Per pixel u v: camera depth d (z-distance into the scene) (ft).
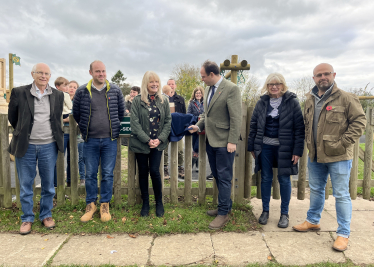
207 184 15.47
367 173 12.21
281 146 9.61
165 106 10.61
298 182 12.09
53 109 9.57
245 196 12.29
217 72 9.91
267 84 9.76
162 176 12.03
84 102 9.93
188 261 7.77
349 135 8.17
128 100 20.49
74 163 11.42
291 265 7.55
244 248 8.50
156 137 10.39
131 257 7.96
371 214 11.09
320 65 8.59
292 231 9.71
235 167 11.97
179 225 9.83
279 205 12.38
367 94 53.11
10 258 7.83
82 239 9.03
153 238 9.12
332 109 8.46
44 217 9.90
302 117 9.58
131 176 11.62
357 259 7.83
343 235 8.51
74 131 11.32
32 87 9.27
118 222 10.16
